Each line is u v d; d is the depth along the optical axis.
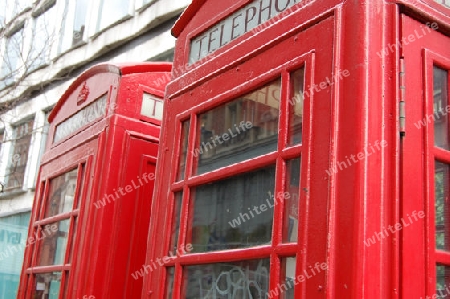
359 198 1.82
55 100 10.89
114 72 4.04
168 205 2.89
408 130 1.96
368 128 1.90
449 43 2.21
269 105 2.38
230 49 2.73
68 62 10.68
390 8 2.07
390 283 1.80
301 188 2.03
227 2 2.94
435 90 2.15
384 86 1.97
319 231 1.92
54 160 4.63
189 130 2.88
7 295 9.95
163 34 8.48
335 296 1.80
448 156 2.08
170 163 2.98
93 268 3.57
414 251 1.87
